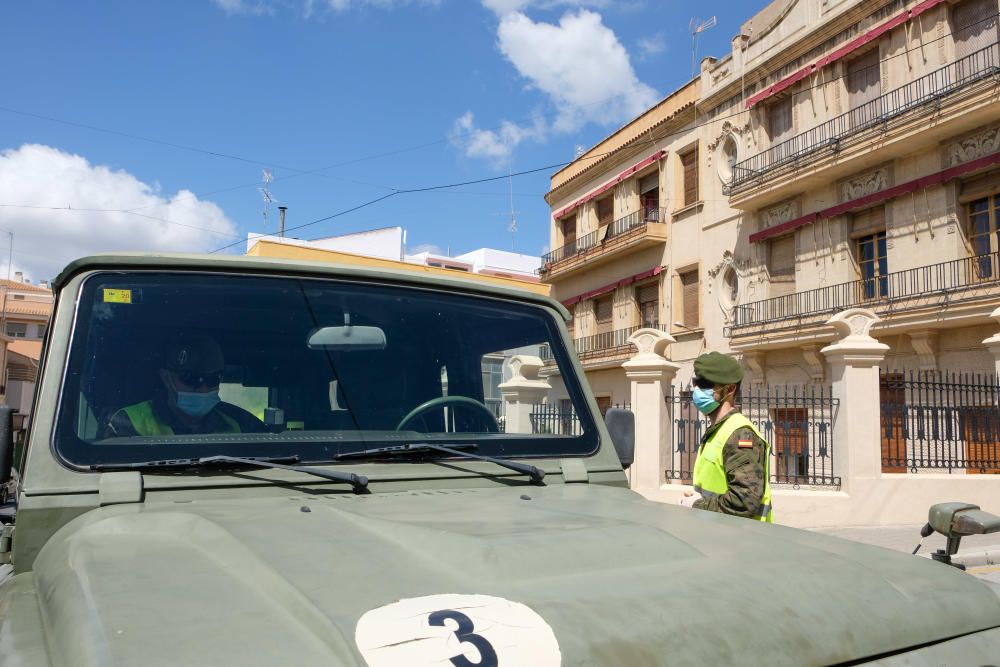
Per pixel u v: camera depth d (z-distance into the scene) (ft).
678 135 84.69
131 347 6.89
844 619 4.60
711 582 4.63
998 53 52.80
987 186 53.93
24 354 151.33
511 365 8.84
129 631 3.59
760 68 72.18
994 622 5.23
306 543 4.84
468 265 163.12
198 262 7.42
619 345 92.27
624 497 7.45
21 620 4.38
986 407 39.17
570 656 3.69
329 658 3.47
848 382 38.42
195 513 5.60
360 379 7.76
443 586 4.20
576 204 104.47
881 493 38.11
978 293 52.54
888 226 60.29
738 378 11.41
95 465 6.24
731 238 76.74
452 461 7.63
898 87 59.16
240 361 7.27
